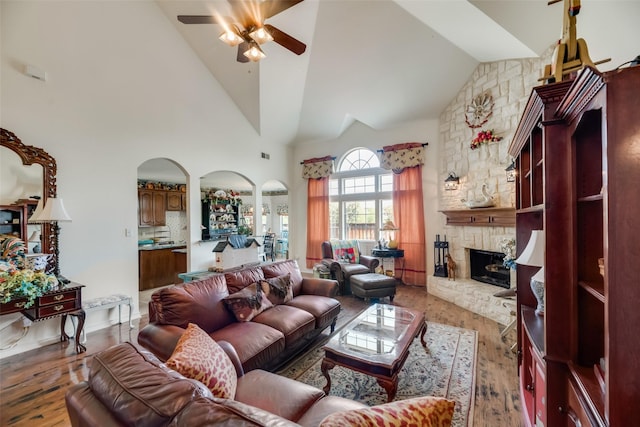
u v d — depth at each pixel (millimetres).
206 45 4516
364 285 4262
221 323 2479
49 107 3145
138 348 1162
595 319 1229
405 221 5527
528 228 2111
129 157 3820
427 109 5113
